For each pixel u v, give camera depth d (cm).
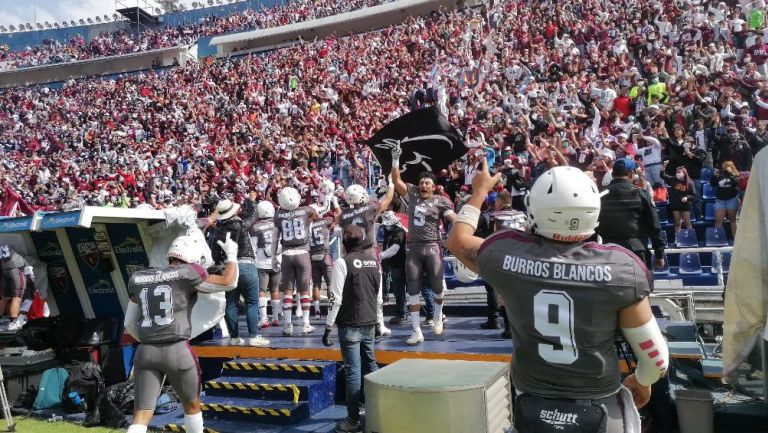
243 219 687
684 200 969
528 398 220
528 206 225
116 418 611
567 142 1251
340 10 3997
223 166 1914
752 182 436
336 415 579
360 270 523
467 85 2033
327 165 1786
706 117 1179
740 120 1176
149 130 2789
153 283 467
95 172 2311
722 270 852
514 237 224
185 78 3409
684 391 483
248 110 2662
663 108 1298
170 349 459
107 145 2712
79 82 3781
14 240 774
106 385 694
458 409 399
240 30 4278
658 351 213
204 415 595
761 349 435
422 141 698
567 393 213
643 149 1141
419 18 3173
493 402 425
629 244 493
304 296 738
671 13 1905
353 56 2886
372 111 2067
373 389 424
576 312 206
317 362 622
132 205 1836
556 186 212
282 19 4156
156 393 463
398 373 443
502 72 1970
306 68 2986
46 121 3312
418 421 401
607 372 212
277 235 802
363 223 660
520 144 1308
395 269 771
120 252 725
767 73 1566
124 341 722
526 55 2033
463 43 2472
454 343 624
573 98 1560
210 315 530
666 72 1595
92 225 726
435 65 2345
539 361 214
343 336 523
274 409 563
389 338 670
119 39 4588
